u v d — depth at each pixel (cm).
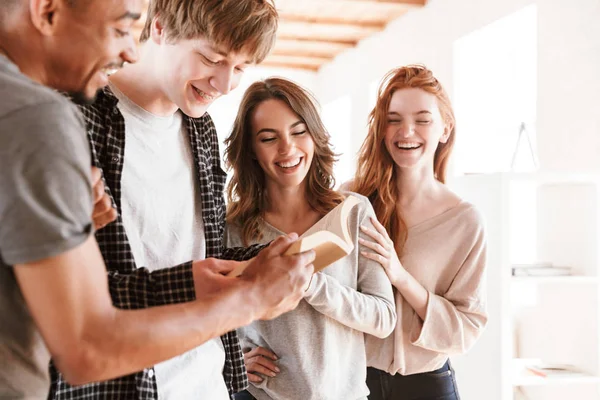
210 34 133
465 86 475
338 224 132
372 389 217
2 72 79
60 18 87
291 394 181
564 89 343
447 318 214
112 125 136
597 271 281
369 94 689
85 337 80
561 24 346
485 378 275
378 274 195
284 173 186
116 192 134
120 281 123
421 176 227
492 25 434
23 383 86
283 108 185
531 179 270
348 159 780
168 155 149
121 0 88
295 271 105
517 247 364
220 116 841
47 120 76
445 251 222
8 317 83
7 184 75
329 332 182
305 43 732
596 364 283
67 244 76
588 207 287
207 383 149
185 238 151
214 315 93
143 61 145
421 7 554
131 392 128
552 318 314
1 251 77
